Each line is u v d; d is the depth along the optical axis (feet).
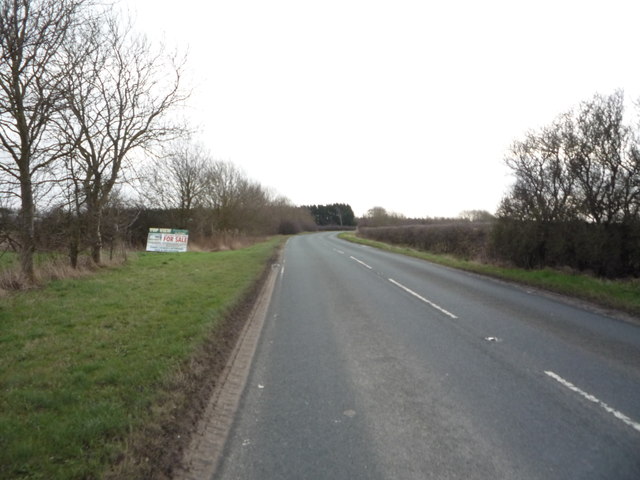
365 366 17.48
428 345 20.17
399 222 193.88
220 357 19.06
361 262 64.49
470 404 13.62
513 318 25.45
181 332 20.99
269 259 73.61
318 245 122.72
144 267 50.70
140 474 9.98
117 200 53.01
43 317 23.66
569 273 40.09
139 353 17.90
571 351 18.83
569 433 11.64
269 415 13.28
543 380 15.48
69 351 17.99
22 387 14.11
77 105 37.37
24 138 30.71
